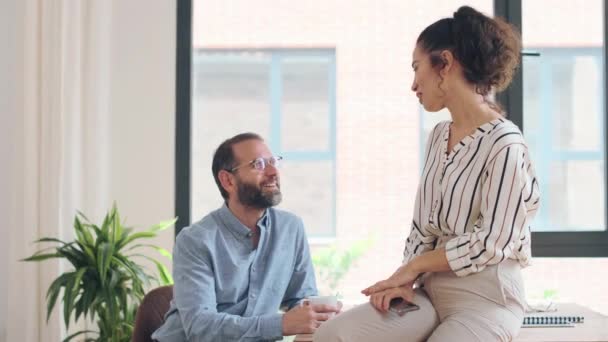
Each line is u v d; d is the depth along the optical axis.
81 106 3.42
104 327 3.14
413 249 1.96
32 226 3.31
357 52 4.24
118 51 3.54
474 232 1.76
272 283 2.38
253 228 2.39
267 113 4.75
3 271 3.52
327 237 4.59
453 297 1.80
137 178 3.55
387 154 4.18
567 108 3.88
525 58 3.76
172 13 3.57
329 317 2.12
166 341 2.31
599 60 3.94
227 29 4.62
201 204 4.32
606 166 3.70
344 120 4.22
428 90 1.89
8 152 3.53
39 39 3.35
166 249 3.53
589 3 3.91
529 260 1.83
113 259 3.05
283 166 4.79
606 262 3.58
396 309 1.79
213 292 2.28
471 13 1.88
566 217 3.95
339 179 4.18
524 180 1.77
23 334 3.34
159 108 3.55
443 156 1.88
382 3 4.22
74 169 3.36
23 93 3.34
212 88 4.78
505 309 1.78
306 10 4.49
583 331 2.01
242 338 2.15
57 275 3.32
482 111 1.86
